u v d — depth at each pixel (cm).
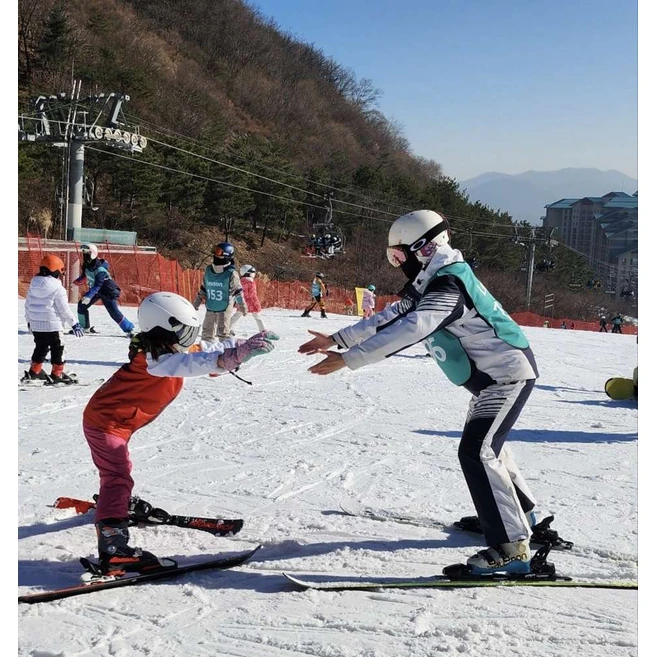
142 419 396
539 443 728
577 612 344
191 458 629
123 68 6250
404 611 345
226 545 432
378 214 6731
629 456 674
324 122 9469
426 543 440
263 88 8869
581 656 301
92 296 1492
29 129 3244
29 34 5912
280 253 6006
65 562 405
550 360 1647
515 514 382
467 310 376
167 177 5266
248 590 371
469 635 318
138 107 6203
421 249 388
